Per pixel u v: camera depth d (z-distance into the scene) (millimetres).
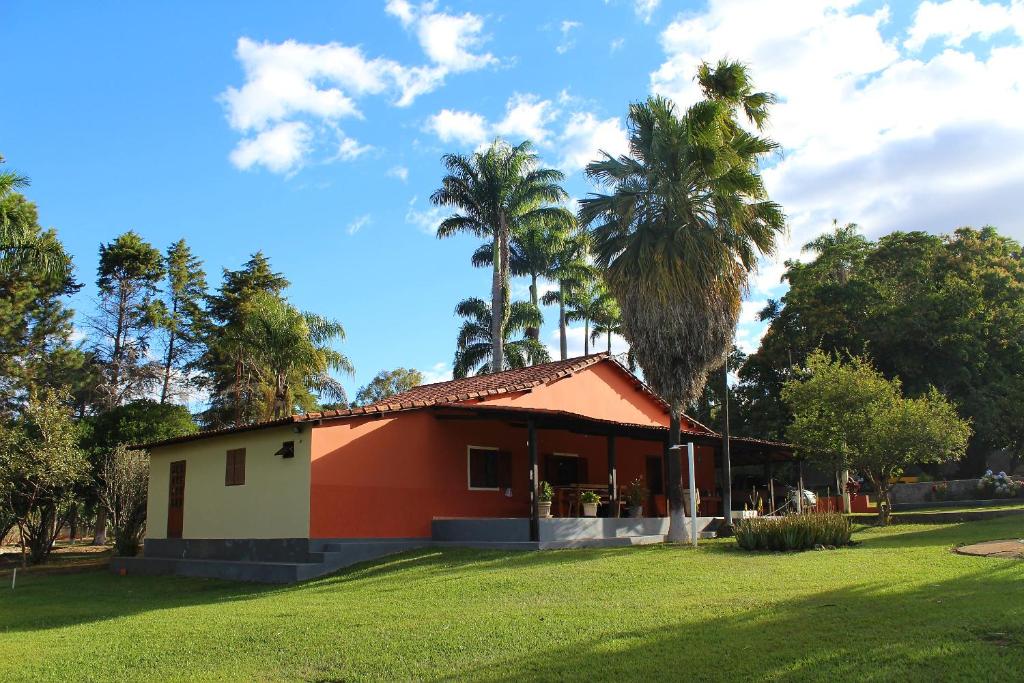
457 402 19109
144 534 25766
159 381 43469
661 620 9172
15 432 24594
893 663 6781
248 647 9602
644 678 7125
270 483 18141
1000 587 9305
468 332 37625
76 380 40094
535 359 37062
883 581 10383
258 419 37812
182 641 10180
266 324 32188
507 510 20984
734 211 17797
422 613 10797
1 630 12453
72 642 10750
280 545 17438
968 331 35812
